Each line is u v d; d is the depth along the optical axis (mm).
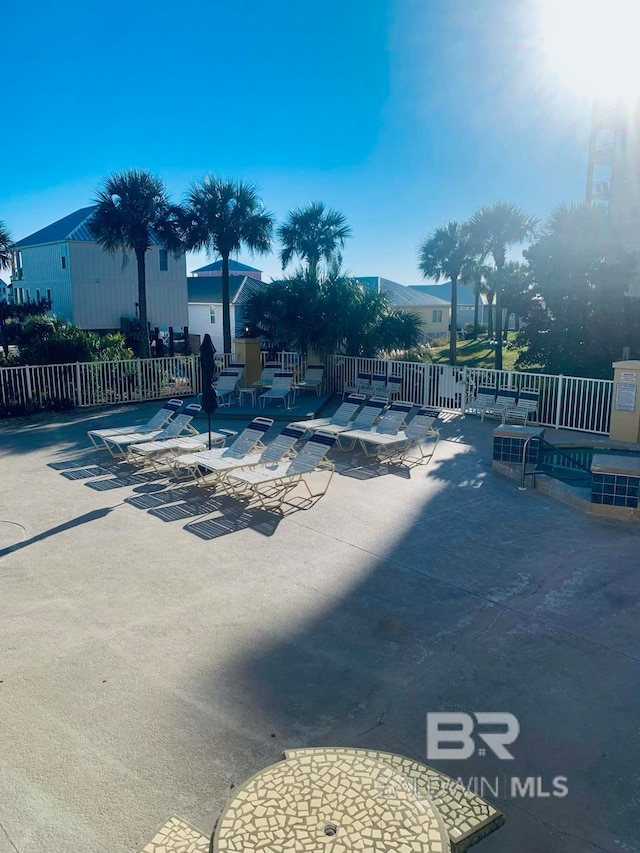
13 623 5980
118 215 22875
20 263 36500
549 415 14906
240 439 11148
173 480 10719
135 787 3994
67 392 17656
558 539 8102
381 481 10688
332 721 4637
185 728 4547
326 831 3012
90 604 6359
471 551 7715
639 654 5492
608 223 21844
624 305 19484
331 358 20312
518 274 21734
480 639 5738
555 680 5117
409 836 2986
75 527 8516
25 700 4844
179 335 36938
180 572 7113
